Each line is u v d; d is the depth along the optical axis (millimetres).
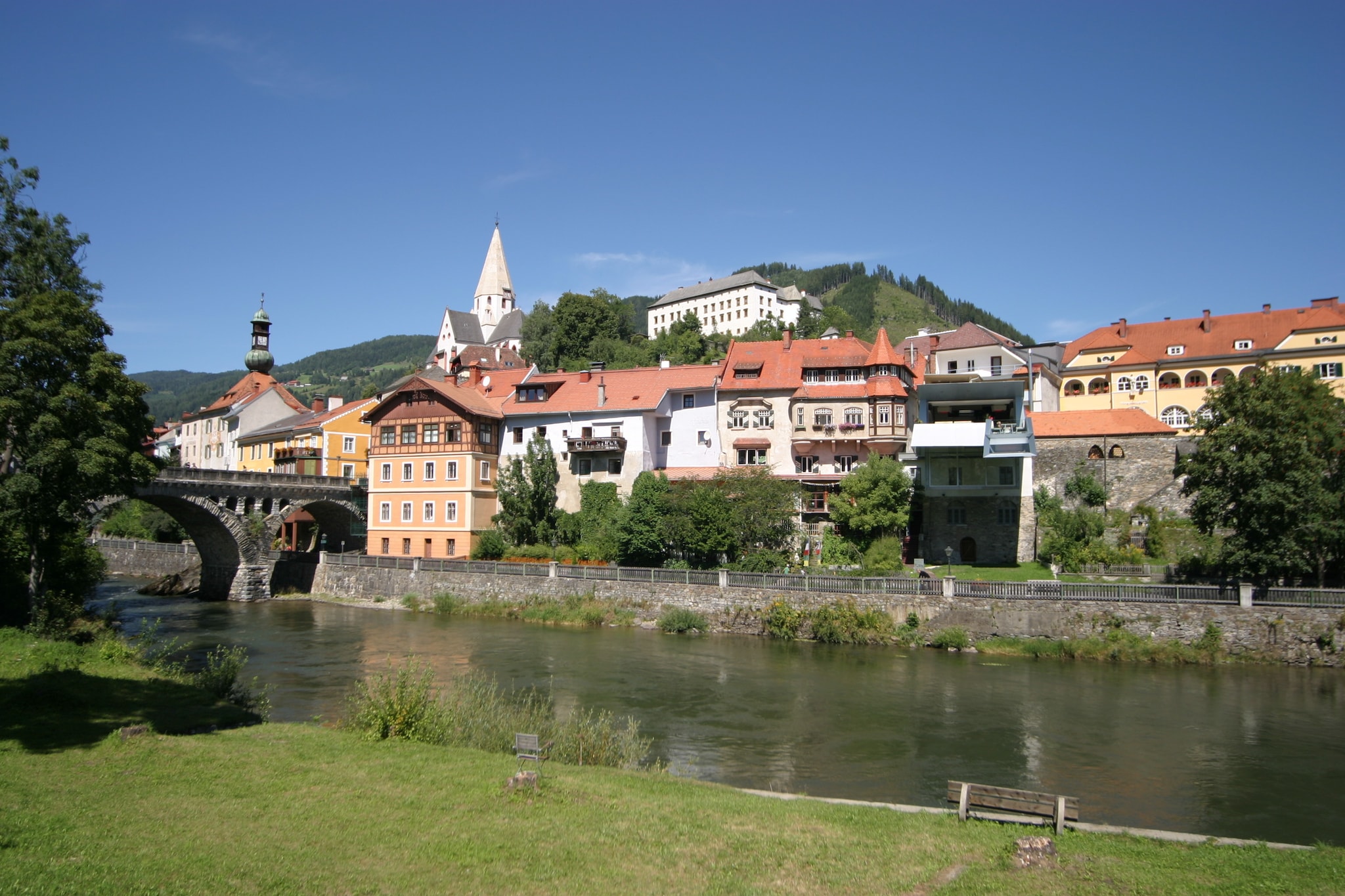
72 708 21922
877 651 40594
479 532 65438
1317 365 69125
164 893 11539
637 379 69375
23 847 12805
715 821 15750
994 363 77062
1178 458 42219
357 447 82500
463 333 178625
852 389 62062
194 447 113000
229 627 49688
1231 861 14242
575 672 36281
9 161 32750
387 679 24125
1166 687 33406
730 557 53969
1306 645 36188
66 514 32062
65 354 29859
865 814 16750
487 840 14133
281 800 15766
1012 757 24938
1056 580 43594
